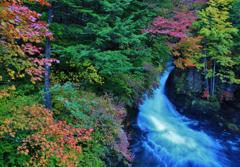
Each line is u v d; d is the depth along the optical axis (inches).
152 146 364.2
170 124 450.0
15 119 215.2
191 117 506.9
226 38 525.0
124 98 386.3
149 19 468.1
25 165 209.6
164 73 551.2
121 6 381.4
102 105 323.6
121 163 299.3
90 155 265.3
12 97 278.7
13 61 208.4
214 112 523.2
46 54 282.5
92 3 376.5
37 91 320.8
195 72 555.8
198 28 534.6
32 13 170.9
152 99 474.0
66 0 305.3
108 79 388.2
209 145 416.5
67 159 228.4
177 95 539.5
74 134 259.9
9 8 152.9
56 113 284.2
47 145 201.5
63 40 350.6
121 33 357.4
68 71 377.1
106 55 323.0
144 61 474.0
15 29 165.3
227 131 481.7
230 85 561.3
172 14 515.5
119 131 311.7
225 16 493.7
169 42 523.5
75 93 316.2
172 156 356.5
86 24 353.4
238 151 422.3
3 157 213.5
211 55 519.8
